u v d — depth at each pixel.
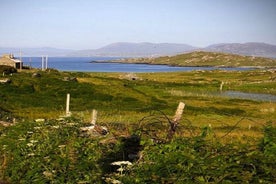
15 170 12.44
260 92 98.31
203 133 9.91
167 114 50.88
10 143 15.23
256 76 149.50
